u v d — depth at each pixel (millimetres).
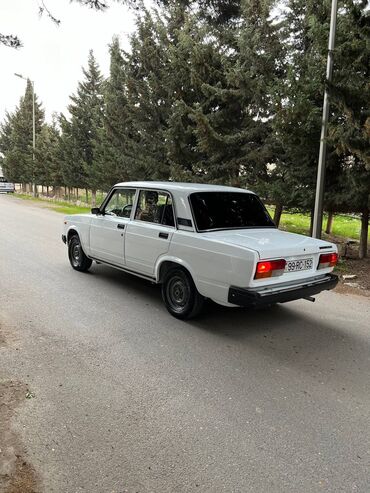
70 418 3148
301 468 2684
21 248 9938
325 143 8375
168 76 13555
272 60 11281
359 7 7586
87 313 5527
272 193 10211
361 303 6551
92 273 7637
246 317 5602
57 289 6570
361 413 3346
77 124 24203
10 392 3486
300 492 2482
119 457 2736
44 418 3139
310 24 8844
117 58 16594
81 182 24891
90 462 2682
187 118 13125
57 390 3551
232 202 5684
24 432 2963
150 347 4512
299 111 8602
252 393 3605
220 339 4809
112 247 6504
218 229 5270
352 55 7906
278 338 4910
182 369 4020
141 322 5258
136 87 15148
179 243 5188
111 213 6730
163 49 14703
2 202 27344
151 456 2754
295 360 4316
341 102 7703
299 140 9133
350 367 4191
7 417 3135
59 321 5203
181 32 12555
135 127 15453
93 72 23875
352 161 8867
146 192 5969
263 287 4555
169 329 5055
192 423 3135
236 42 12031
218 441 2930
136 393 3543
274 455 2801
